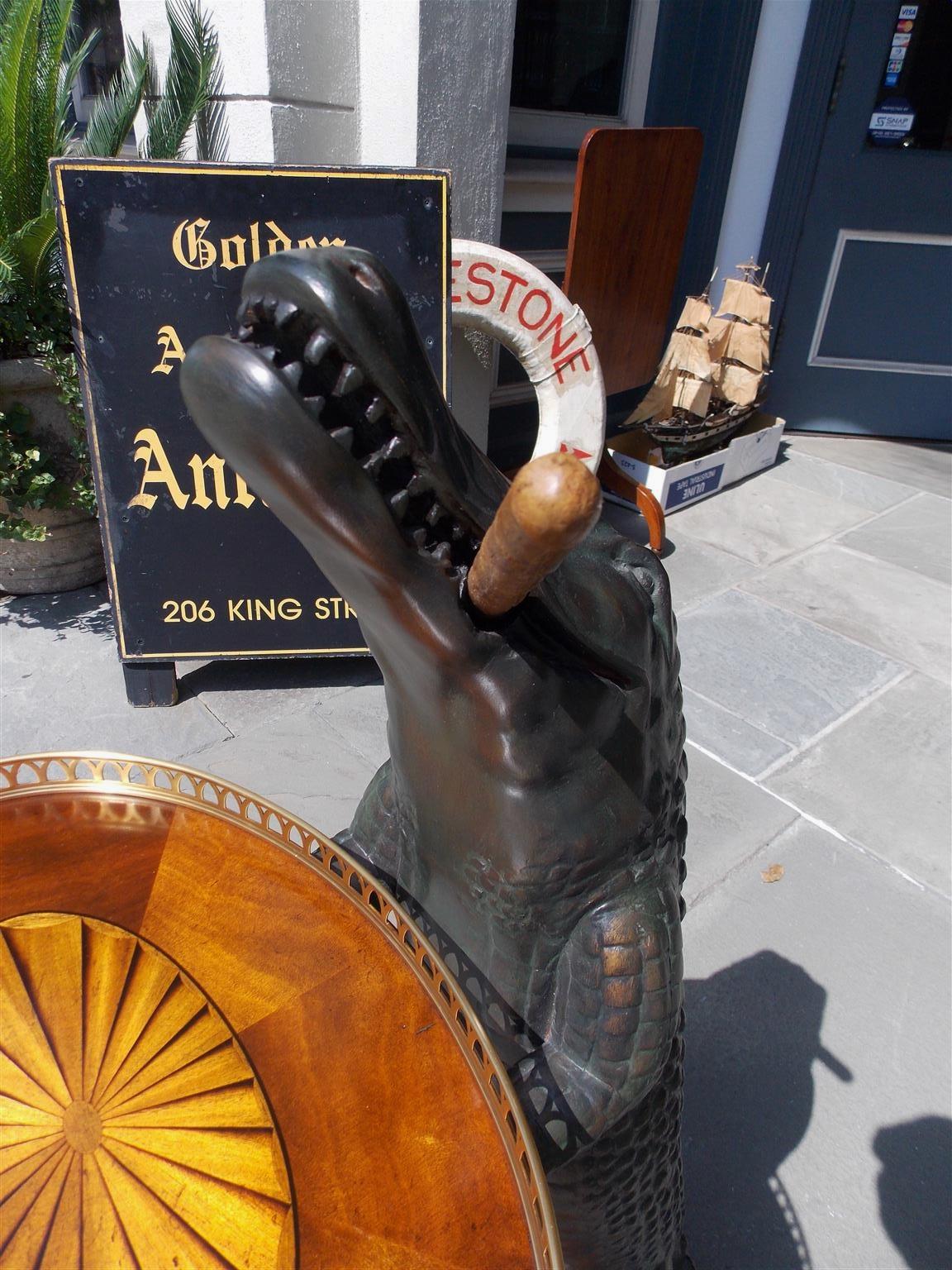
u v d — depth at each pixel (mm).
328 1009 897
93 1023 880
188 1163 775
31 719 2812
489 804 799
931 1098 1884
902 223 4969
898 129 4734
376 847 1141
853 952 2213
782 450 5305
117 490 2619
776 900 2348
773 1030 2006
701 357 4207
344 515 603
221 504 2668
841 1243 1623
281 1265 714
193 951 952
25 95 2979
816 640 3475
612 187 3506
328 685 3076
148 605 2770
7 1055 852
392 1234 735
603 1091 849
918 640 3516
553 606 730
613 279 3789
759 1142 1781
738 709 3078
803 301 5250
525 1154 762
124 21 3717
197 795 1163
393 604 673
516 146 4203
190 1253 722
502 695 716
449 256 2514
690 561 4000
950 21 4422
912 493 4801
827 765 2844
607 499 4484
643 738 860
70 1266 713
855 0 4391
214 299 2451
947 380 5379
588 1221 1019
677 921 902
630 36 4395
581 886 842
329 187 2400
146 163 2295
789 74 4555
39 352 3062
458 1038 862
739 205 4930
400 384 583
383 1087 833
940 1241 1633
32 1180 763
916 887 2412
